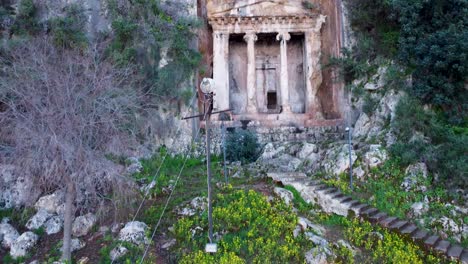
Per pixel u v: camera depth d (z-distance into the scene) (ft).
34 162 34.96
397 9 62.90
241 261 33.71
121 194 38.14
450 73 57.67
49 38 58.03
